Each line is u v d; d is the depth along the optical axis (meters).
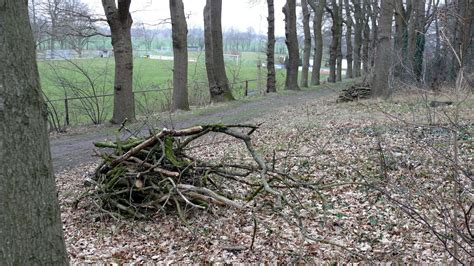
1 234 2.22
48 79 19.08
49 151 2.47
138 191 6.43
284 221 6.05
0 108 2.21
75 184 8.79
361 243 5.19
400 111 12.37
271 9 30.38
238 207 5.41
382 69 18.02
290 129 13.57
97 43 22.91
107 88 22.73
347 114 14.91
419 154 7.82
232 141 12.59
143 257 5.26
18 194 2.27
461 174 6.62
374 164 8.24
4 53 2.23
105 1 16.55
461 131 9.04
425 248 4.86
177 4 20.19
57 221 2.49
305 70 36.62
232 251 5.21
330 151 9.85
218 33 23.91
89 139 14.55
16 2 2.28
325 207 5.97
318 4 38.62
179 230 5.99
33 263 2.33
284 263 4.78
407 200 5.13
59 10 16.94
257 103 23.58
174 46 20.61
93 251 5.53
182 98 20.86
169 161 6.37
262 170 5.61
